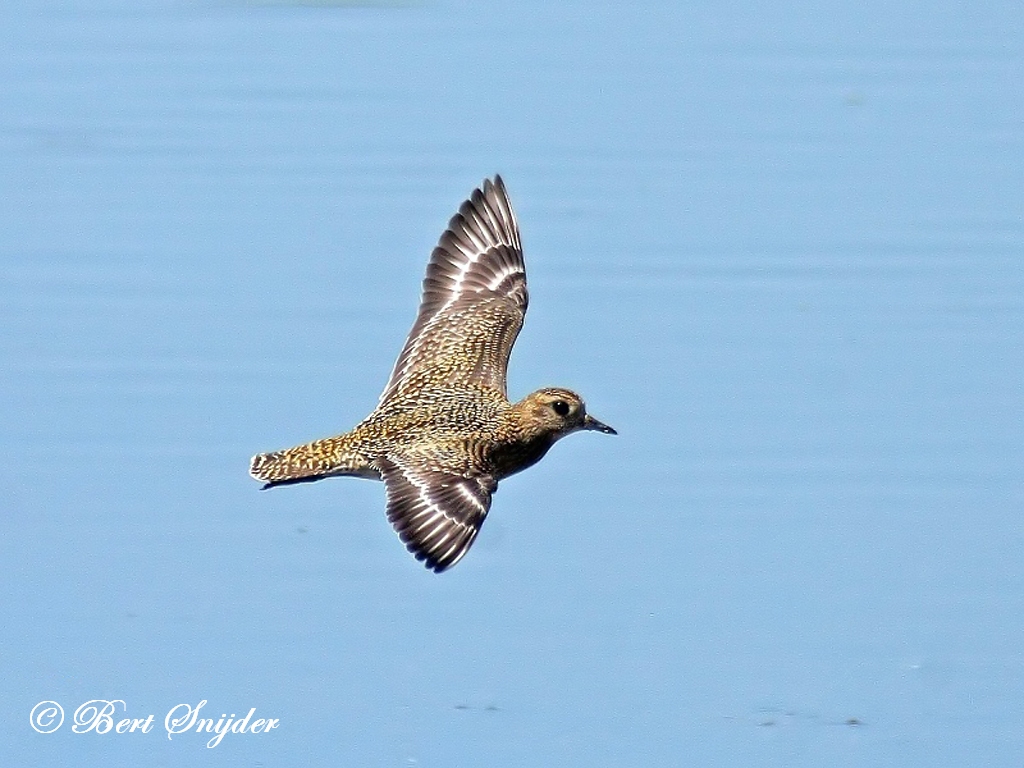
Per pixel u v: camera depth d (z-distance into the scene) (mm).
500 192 19438
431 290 18969
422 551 15406
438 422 17141
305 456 16719
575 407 17719
